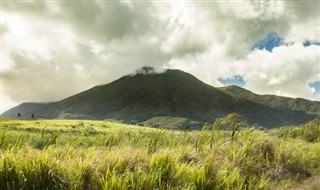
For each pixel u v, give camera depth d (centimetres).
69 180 673
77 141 1199
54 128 3709
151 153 943
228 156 984
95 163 761
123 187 645
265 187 815
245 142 1114
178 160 883
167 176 762
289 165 1036
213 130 1101
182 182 761
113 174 693
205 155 967
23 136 1134
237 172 839
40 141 1141
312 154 1191
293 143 1379
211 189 745
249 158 1005
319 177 936
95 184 693
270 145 1140
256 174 946
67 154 856
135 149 934
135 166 758
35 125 4459
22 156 704
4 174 641
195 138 1159
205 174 783
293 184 886
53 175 662
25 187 627
